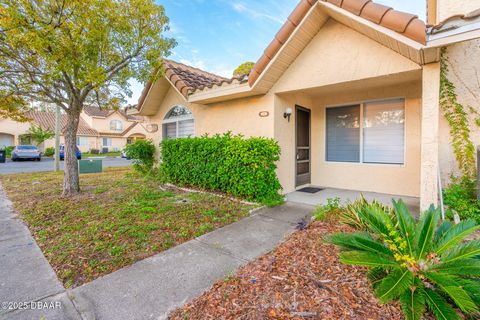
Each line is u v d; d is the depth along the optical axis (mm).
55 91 6395
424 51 3543
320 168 7418
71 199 6172
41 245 3535
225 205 5453
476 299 1818
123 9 5418
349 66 4805
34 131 25016
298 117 6988
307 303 2100
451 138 5180
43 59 5172
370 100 6391
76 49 4977
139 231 3961
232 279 2551
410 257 2281
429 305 1814
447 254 2234
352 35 4727
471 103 4988
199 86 7035
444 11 5188
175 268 2848
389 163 6242
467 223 2484
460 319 1686
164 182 8195
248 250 3289
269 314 1995
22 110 7543
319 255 2920
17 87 5875
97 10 4965
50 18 4801
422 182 4027
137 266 2906
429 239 2432
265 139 5570
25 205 5699
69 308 2199
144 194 6574
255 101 6316
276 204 5438
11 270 2852
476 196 4383
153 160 10180
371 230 3145
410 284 1925
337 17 4598
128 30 5535
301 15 4664
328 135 7289
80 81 5457
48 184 8500
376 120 6395
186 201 5859
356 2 3992
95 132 32250
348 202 4465
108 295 2367
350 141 6867
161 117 9695
